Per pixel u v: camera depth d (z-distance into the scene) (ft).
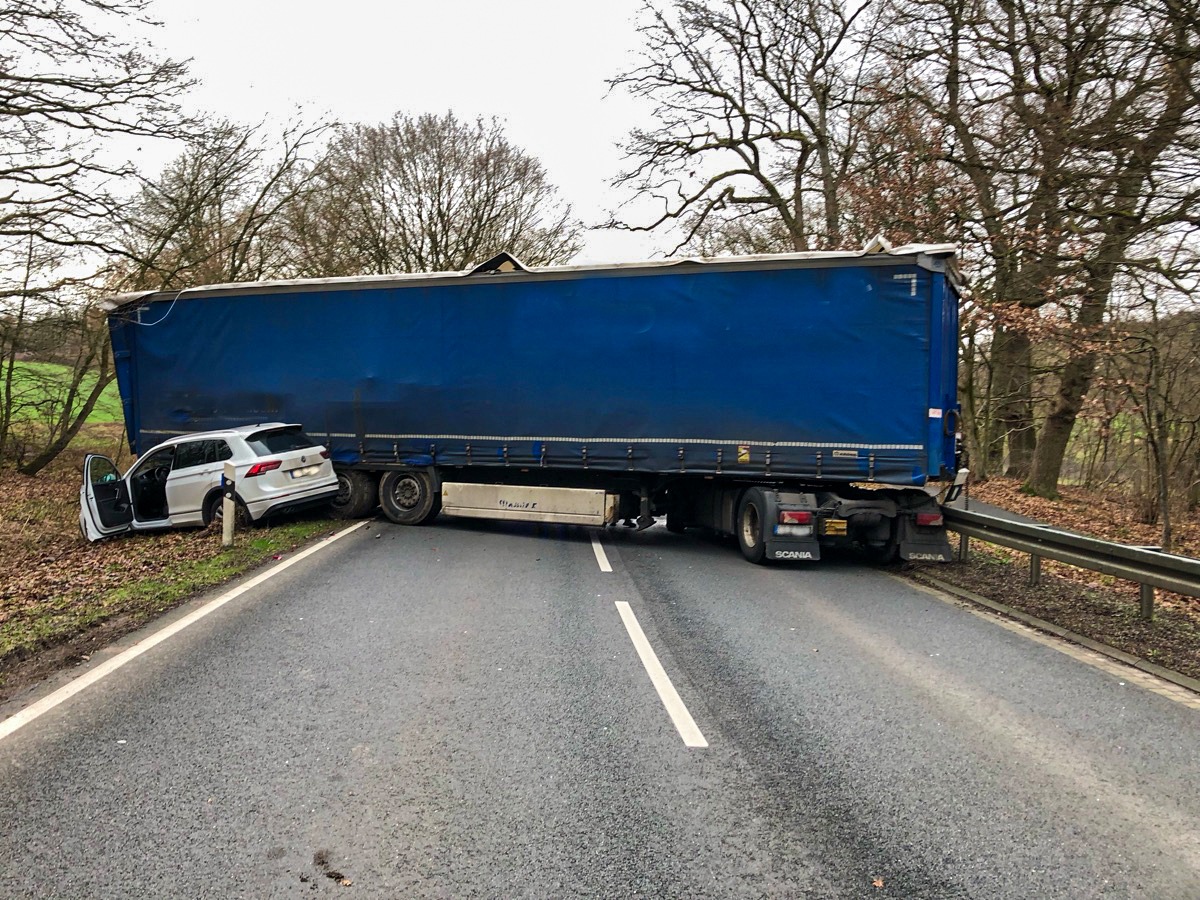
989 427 71.56
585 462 37.47
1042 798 12.66
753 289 34.24
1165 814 12.17
